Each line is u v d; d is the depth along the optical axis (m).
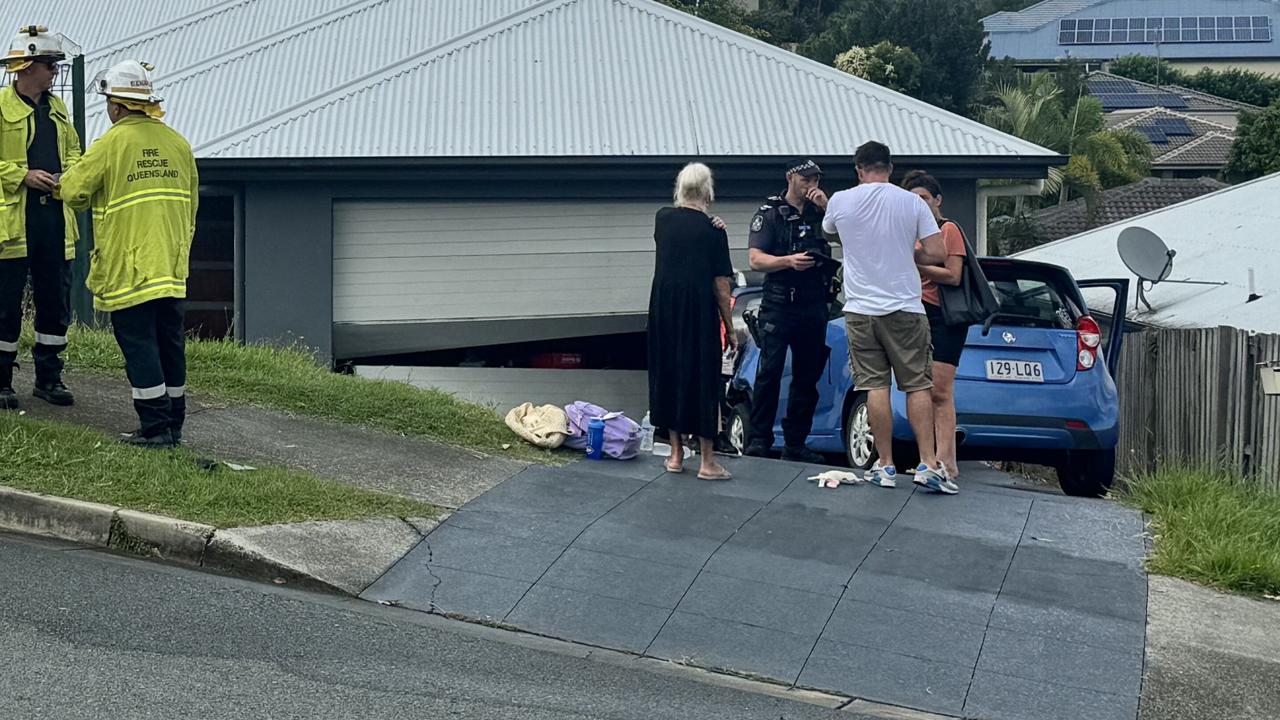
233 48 17.09
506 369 14.77
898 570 6.89
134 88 7.70
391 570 6.62
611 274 14.52
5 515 6.78
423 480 8.03
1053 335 9.12
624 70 15.95
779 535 7.33
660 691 5.40
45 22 18.84
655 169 14.22
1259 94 82.94
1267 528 7.61
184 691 4.84
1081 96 45.91
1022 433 8.99
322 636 5.61
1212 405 10.52
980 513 7.84
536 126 14.73
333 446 8.59
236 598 5.98
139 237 7.64
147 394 7.74
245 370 10.20
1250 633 6.36
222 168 13.88
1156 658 6.03
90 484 6.96
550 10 17.11
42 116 8.12
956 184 14.80
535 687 5.27
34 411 8.35
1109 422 9.10
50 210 8.23
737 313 10.75
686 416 8.23
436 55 16.02
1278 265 17.30
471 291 14.45
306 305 14.31
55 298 8.45
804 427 9.41
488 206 14.39
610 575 6.70
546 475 8.34
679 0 50.19
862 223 8.12
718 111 15.19
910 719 5.43
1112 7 95.44
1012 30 96.44
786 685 5.73
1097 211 39.94
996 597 6.61
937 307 8.40
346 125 14.61
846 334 8.83
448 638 5.81
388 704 4.90
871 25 44.38
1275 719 5.57
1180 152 59.47
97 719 4.52
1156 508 8.01
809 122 15.02
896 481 8.45
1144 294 17.69
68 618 5.48
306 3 18.94
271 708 4.75
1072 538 7.49
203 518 6.70
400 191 14.26
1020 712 5.55
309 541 6.68
